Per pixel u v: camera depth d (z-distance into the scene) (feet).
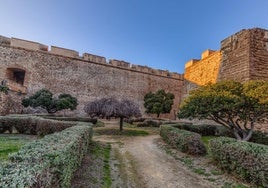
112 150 30.94
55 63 81.56
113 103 48.93
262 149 17.08
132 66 97.86
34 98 66.64
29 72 76.23
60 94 76.84
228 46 53.78
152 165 23.49
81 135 19.11
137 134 48.39
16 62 74.84
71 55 85.30
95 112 48.37
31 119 37.19
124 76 94.73
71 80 83.35
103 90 88.89
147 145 35.47
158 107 78.02
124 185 17.34
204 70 70.79
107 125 65.00
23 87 71.77
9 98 63.93
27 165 8.20
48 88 78.59
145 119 74.74
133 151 30.71
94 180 17.20
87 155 24.39
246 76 45.09
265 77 45.57
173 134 32.22
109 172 20.33
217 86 34.24
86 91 85.35
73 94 82.69
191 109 33.09
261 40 47.73
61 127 32.55
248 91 31.35
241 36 49.57
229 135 41.96
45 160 9.09
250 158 16.72
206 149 27.09
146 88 98.63
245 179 17.29
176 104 103.35
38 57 78.84
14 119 37.17
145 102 83.46
